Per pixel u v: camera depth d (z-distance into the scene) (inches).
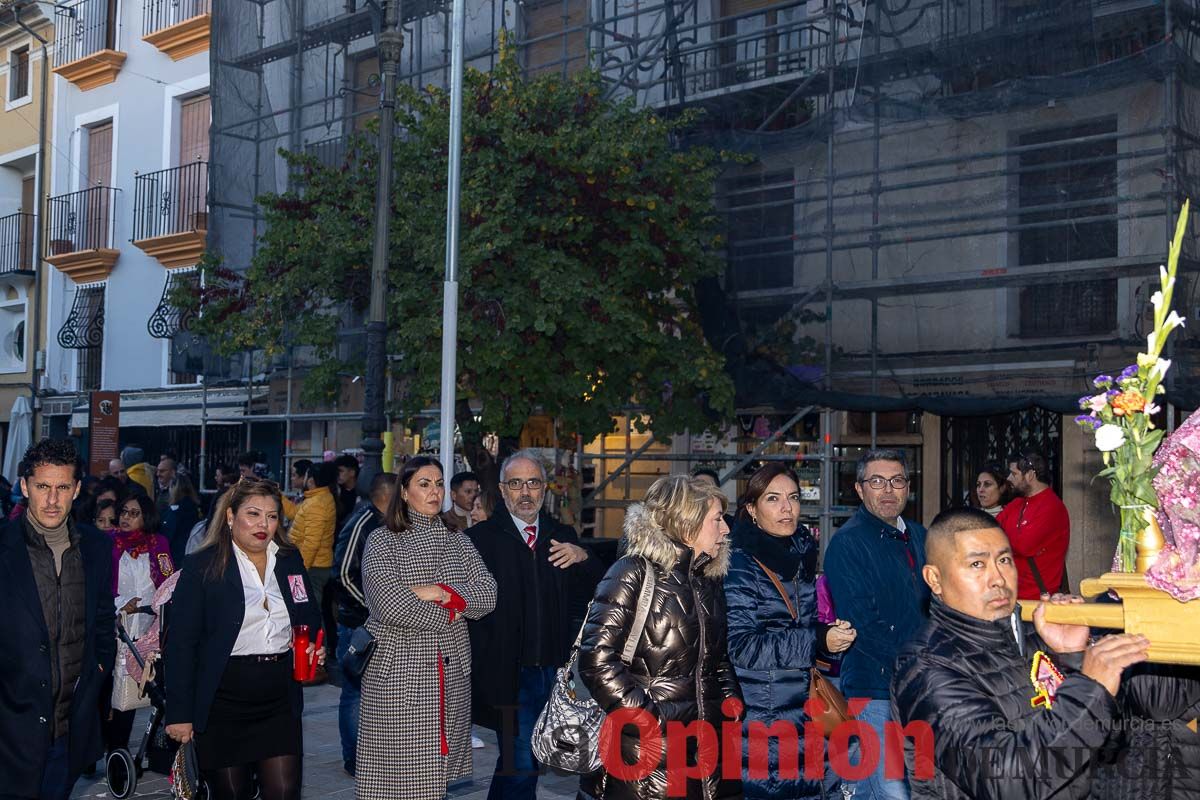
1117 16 410.3
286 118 740.7
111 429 714.8
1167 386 379.2
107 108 906.1
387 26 451.2
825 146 492.1
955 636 129.7
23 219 981.2
